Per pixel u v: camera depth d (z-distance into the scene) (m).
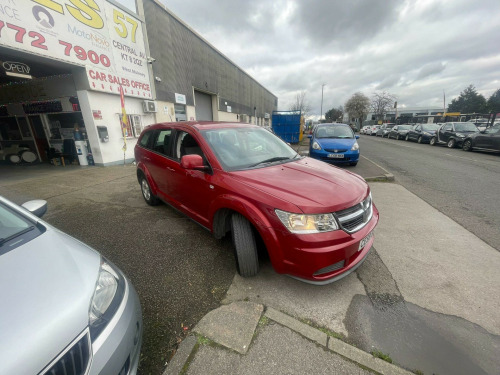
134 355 1.34
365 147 14.41
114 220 3.82
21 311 1.01
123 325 1.26
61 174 7.36
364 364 1.54
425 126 17.28
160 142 3.69
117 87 8.58
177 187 3.16
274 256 1.96
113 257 2.79
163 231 3.41
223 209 2.46
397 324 1.85
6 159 9.01
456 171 7.27
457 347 1.67
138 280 2.38
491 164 8.41
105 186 5.94
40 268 1.24
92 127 8.04
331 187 2.14
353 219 2.01
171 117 12.27
